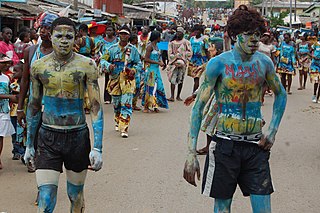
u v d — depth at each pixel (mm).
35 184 6785
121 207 6008
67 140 4727
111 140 9477
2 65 7199
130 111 9789
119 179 7070
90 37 12414
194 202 6211
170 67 14625
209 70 4367
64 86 4699
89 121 11008
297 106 14219
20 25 21203
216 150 4387
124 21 37719
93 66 4777
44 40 5711
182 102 14602
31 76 4820
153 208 5992
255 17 4281
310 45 18000
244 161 4355
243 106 4352
